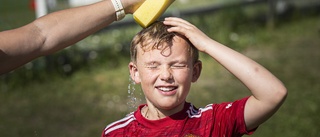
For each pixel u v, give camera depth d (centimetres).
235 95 939
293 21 1708
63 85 1023
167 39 303
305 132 720
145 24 310
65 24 297
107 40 1223
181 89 303
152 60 302
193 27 308
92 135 768
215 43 302
